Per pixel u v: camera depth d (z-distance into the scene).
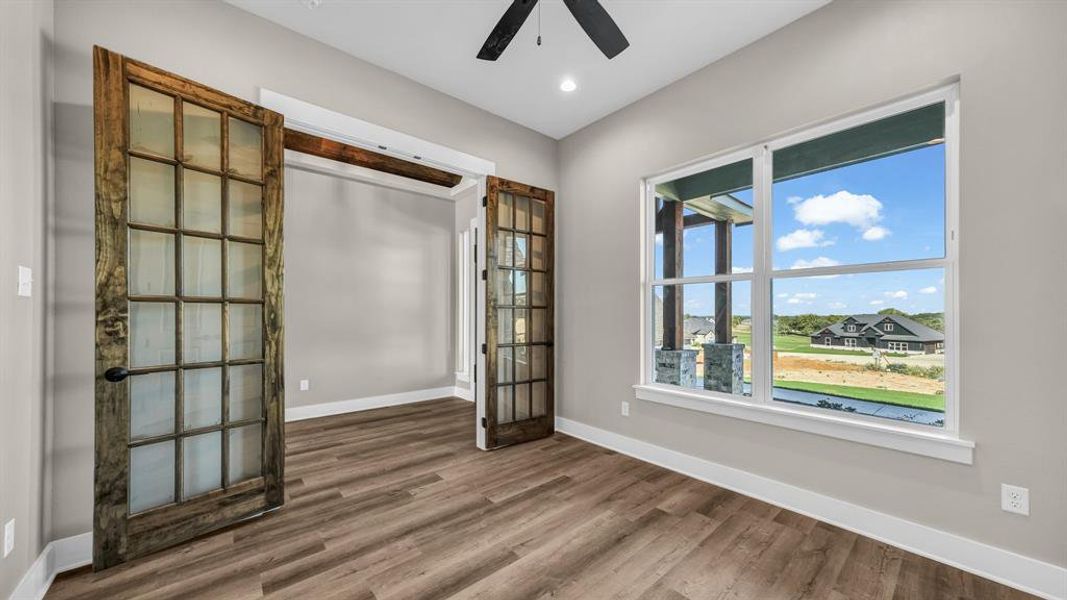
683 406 2.90
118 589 1.65
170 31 2.09
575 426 3.75
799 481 2.34
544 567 1.83
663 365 3.20
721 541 2.04
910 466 1.96
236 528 2.12
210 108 2.04
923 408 2.00
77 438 1.83
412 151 3.00
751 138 2.57
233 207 2.16
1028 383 1.68
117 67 1.74
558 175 3.97
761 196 2.59
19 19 1.50
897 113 2.09
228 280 2.14
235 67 2.28
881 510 2.04
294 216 4.45
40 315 1.67
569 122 3.66
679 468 2.92
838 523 2.18
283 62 2.45
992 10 1.77
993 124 1.76
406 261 5.24
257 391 2.25
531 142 3.76
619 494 2.56
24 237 1.54
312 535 2.06
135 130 1.85
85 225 1.86
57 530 1.77
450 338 5.62
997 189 1.76
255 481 2.19
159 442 1.90
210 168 2.06
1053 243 1.64
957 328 1.88
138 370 1.82
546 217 3.77
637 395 3.22
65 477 1.80
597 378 3.56
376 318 4.98
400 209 5.21
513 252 3.60
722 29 2.45
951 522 1.85
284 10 2.33
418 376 5.31
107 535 1.73
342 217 4.77
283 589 1.66
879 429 2.03
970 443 1.78
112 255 1.72
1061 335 1.62
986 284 1.78
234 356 2.17
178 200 1.95
